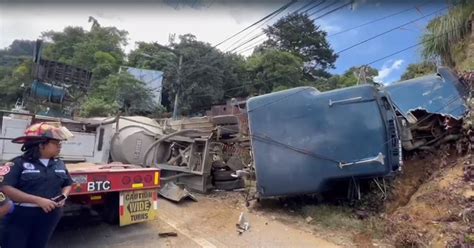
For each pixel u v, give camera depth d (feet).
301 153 21.83
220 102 114.01
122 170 17.40
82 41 178.91
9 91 112.06
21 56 165.99
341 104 21.25
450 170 20.06
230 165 29.71
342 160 20.63
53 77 39.65
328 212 21.11
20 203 10.55
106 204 18.12
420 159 23.07
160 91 122.42
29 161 10.87
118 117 28.19
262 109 23.52
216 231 18.57
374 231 17.97
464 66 26.63
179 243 16.52
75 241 16.60
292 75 118.93
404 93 23.58
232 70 123.75
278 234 18.19
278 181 22.39
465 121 21.34
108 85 112.88
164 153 30.94
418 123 22.82
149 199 18.30
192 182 28.48
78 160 25.13
